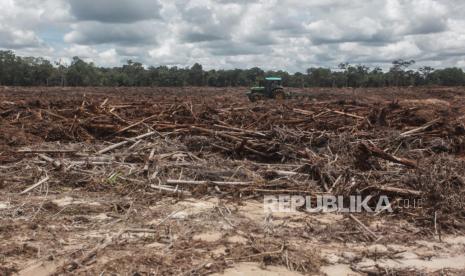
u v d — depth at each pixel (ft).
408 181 24.73
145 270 15.81
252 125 40.96
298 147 32.96
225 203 23.82
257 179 26.66
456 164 27.37
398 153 33.68
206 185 25.49
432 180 23.72
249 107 51.21
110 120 41.78
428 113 43.57
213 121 41.68
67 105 49.39
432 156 30.58
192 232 19.58
